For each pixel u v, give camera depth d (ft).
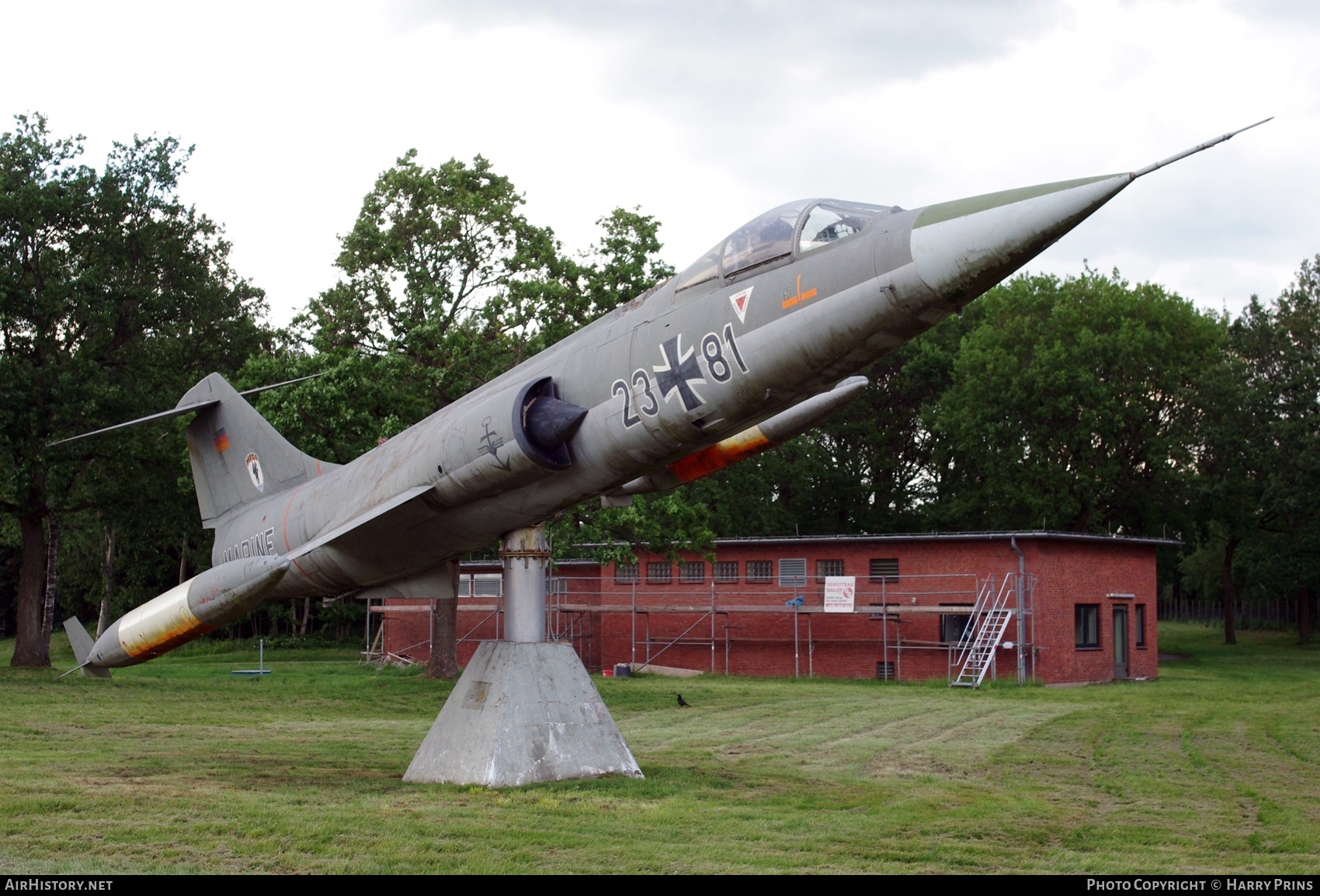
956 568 101.24
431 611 120.37
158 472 104.27
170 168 104.42
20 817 31.73
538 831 31.19
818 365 34.19
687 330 36.68
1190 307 154.40
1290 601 194.49
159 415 50.93
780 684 96.53
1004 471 146.30
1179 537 151.74
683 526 89.92
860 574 106.22
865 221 34.30
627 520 84.94
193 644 171.53
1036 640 96.73
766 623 110.22
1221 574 191.42
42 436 93.86
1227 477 142.20
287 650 162.91
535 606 42.14
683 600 114.62
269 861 27.45
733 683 97.04
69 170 98.68
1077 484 141.59
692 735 58.59
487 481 39.65
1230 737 58.34
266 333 127.85
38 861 26.96
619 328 39.55
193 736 55.77
